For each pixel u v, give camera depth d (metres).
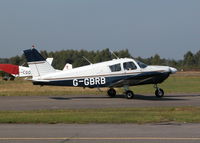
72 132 29.56
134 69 68.38
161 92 69.75
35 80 67.50
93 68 68.38
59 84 67.75
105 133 28.92
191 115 39.81
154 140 25.75
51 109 48.84
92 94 77.69
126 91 66.88
